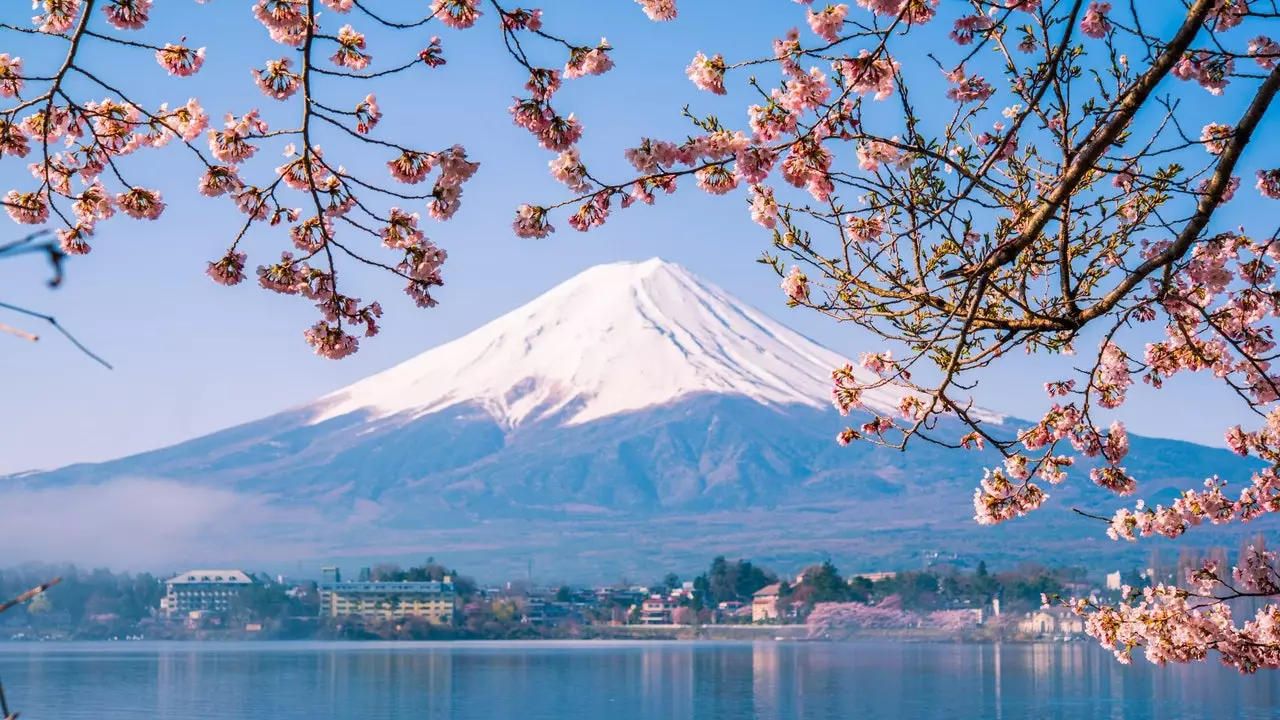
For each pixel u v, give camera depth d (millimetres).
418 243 9742
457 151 8906
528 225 9000
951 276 9211
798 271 9961
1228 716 78250
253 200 9656
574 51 8633
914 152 9180
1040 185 10031
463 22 8094
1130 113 7895
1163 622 12703
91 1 7832
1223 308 11266
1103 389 11992
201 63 9672
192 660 177250
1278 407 12359
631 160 8914
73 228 9906
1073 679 115625
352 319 9953
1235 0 9984
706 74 8883
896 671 135875
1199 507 12469
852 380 11016
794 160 9000
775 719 83188
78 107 8617
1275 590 12664
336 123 8344
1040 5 9289
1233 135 8430
